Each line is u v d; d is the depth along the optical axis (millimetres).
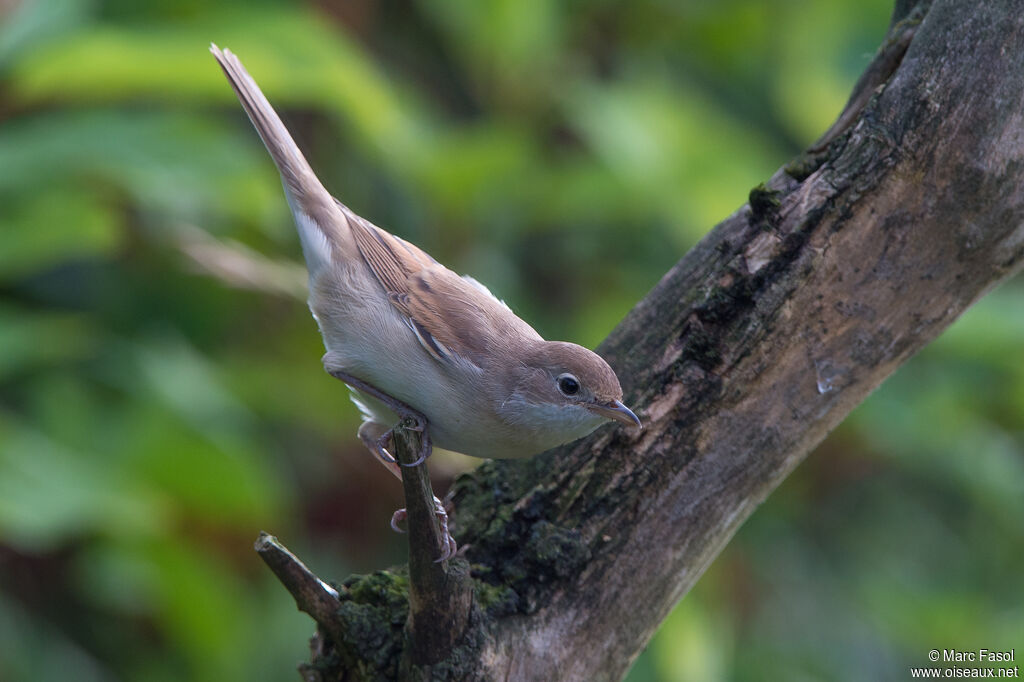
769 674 12203
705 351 6996
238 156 9969
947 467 13133
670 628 10414
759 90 14812
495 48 12281
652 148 11844
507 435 7320
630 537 6973
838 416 7137
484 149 10812
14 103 11414
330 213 8125
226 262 10383
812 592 12930
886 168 6648
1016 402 13391
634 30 14016
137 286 11672
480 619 6551
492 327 7586
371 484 12125
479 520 7273
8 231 9328
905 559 13430
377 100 10258
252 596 11492
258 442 11469
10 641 9992
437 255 11844
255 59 9742
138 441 9906
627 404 7152
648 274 13344
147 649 11344
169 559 10219
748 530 12969
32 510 8641
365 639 6645
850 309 6852
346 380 7914
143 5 11297
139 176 9516
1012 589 13344
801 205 6852
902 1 7258
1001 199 6551
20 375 9977
